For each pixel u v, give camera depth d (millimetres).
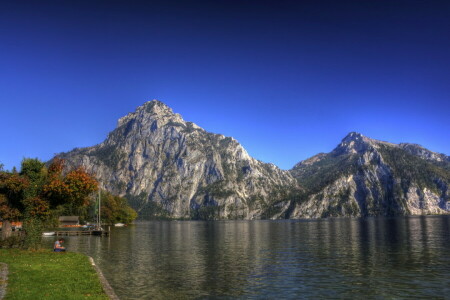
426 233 110125
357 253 59469
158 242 86625
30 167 52344
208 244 81438
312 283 35625
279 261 51062
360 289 33125
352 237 98188
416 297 30297
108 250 66062
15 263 36812
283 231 143625
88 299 23109
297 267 45375
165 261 51156
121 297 29969
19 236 56312
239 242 87562
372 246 70938
